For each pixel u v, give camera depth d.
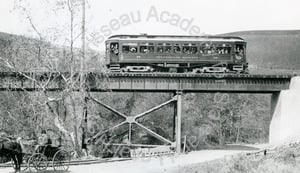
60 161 22.42
